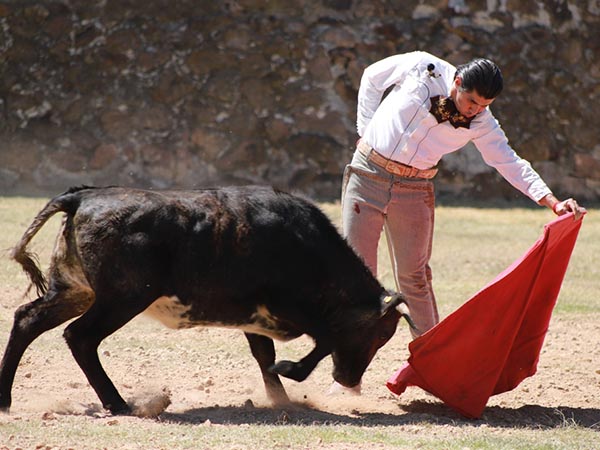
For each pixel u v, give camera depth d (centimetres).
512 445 1513
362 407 1848
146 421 1606
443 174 5553
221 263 1666
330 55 5453
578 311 2870
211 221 1664
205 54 5422
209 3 5494
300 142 5397
